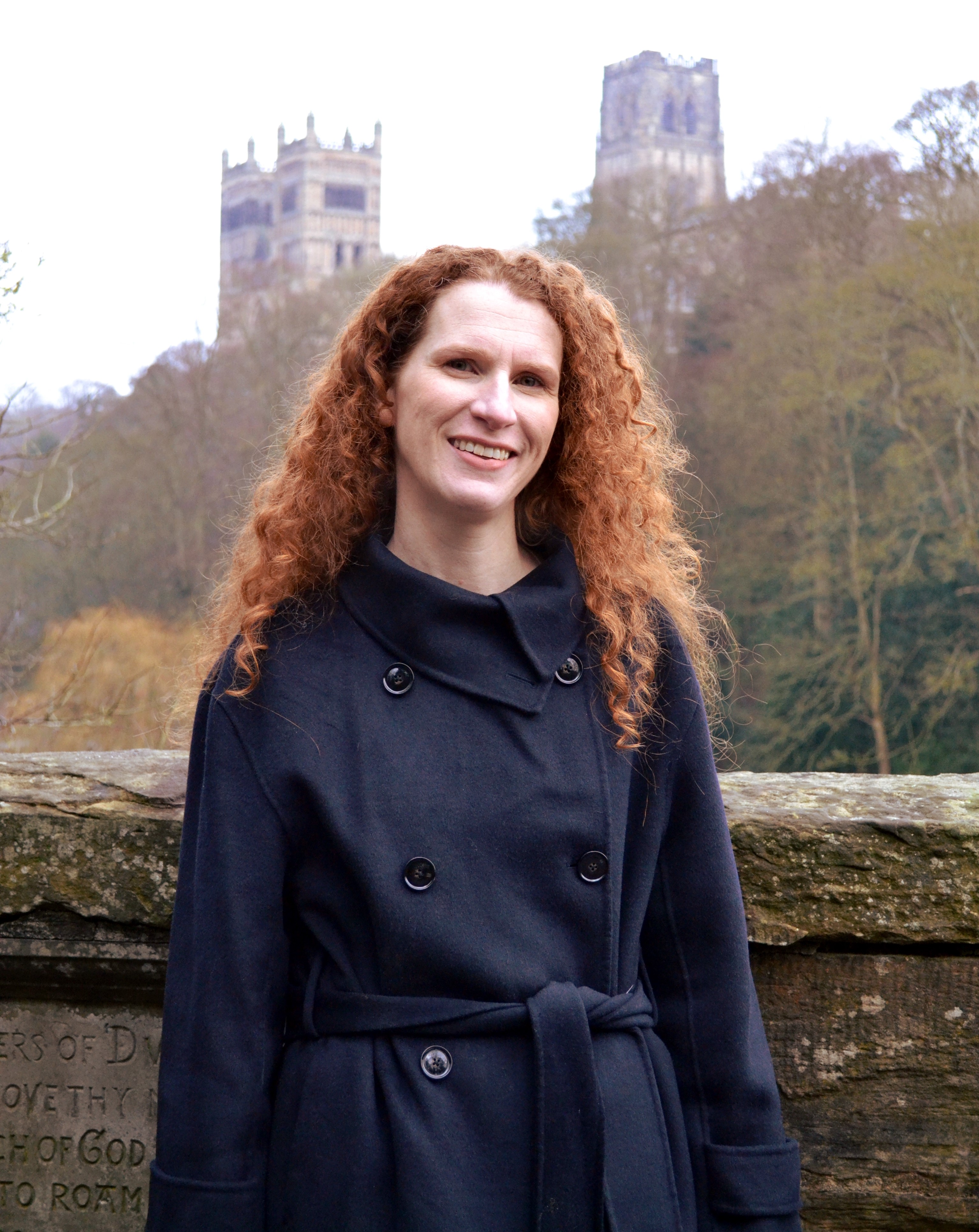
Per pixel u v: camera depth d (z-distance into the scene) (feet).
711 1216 4.70
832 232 81.30
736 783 6.40
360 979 4.57
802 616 69.46
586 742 4.74
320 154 389.19
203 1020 4.51
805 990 6.00
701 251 104.37
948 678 61.62
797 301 74.74
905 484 65.77
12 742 22.63
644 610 5.11
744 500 74.08
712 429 79.61
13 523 20.34
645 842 4.86
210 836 4.62
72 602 69.26
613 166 320.91
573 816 4.61
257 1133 4.51
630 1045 4.62
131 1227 6.26
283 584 4.94
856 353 67.36
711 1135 4.76
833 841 5.81
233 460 83.92
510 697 4.67
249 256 409.69
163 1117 4.57
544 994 4.46
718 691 6.09
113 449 80.94
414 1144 4.28
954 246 61.87
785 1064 6.02
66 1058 6.31
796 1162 4.79
